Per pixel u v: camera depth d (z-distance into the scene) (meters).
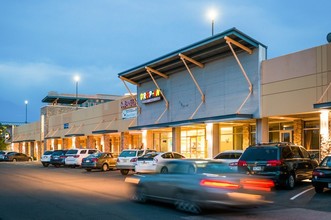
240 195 10.90
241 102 26.12
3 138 86.75
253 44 24.84
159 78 35.41
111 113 44.78
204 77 29.61
